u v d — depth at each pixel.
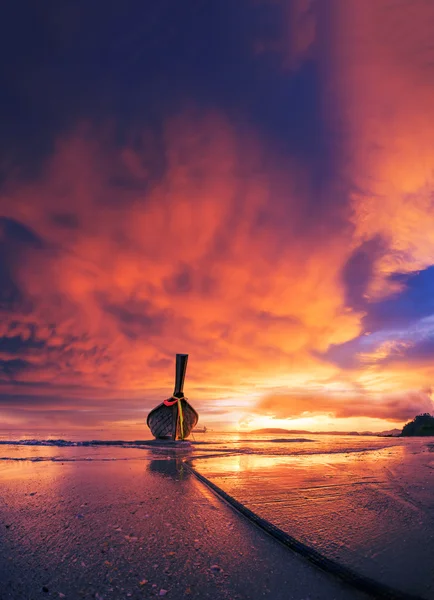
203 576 2.73
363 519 4.08
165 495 5.41
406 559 2.95
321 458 10.12
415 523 3.93
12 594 2.45
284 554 3.17
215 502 5.01
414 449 12.91
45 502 4.97
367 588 2.49
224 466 8.46
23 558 3.07
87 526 3.92
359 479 6.57
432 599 2.33
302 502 4.86
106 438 22.00
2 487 6.01
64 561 3.01
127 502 4.98
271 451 12.30
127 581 2.65
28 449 12.92
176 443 16.31
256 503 4.81
